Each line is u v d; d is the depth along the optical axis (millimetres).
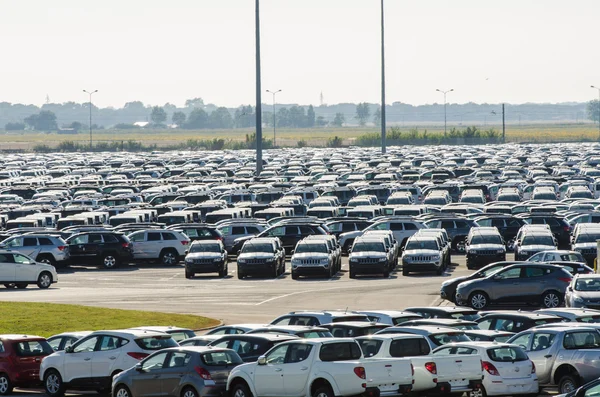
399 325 55812
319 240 109875
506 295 82125
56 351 59562
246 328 57188
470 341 51938
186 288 102938
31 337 61094
